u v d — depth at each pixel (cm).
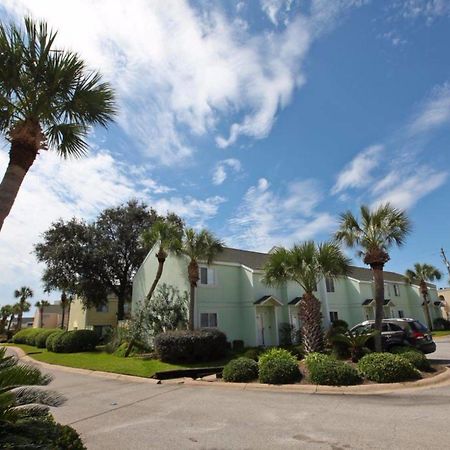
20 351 3039
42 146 704
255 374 1261
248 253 2988
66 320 6169
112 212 3466
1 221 616
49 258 3122
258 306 2467
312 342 1480
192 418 805
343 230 1581
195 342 1845
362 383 1064
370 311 3538
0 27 677
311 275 1547
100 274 3291
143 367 1708
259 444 606
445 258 3350
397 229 1484
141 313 2278
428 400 855
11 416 409
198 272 2189
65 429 445
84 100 762
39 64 692
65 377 1620
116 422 801
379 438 598
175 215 3681
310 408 838
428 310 4447
